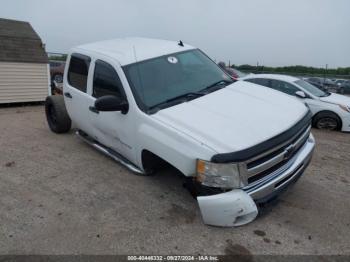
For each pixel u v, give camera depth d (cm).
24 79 1283
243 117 350
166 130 348
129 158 446
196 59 487
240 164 297
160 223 351
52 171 496
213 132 323
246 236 327
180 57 470
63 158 548
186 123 344
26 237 332
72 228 346
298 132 350
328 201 404
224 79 469
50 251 311
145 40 523
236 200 301
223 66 576
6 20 1385
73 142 634
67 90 560
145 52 457
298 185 448
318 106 878
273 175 332
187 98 402
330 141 727
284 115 365
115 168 499
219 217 312
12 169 507
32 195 421
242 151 299
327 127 877
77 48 548
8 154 577
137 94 401
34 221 361
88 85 495
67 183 453
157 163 400
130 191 423
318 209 382
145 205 388
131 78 414
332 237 328
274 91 451
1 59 1211
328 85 2600
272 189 328
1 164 529
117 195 414
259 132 323
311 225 348
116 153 490
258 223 348
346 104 854
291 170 347
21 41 1316
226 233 331
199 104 382
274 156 323
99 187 438
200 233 332
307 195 418
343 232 337
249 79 1009
